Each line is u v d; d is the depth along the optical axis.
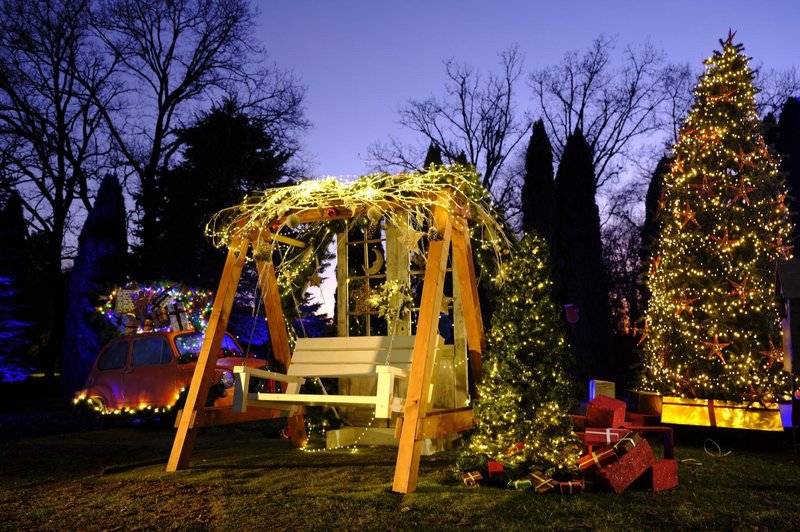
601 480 5.29
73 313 19.14
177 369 11.30
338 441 7.71
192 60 27.02
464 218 6.45
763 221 8.88
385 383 5.82
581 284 23.02
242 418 7.15
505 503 4.94
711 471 6.34
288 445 8.13
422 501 5.02
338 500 5.11
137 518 4.82
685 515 4.60
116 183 20.05
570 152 23.94
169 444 9.16
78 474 6.68
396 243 7.78
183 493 5.48
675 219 9.17
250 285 23.67
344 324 8.23
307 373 7.23
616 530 4.27
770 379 8.40
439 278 5.99
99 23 25.61
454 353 7.57
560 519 4.52
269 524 4.57
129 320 13.95
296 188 6.85
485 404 5.83
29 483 6.27
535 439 5.48
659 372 9.15
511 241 7.29
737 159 8.88
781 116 24.73
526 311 5.82
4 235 23.25
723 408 8.23
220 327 6.85
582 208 23.52
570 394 5.71
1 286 23.14
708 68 9.42
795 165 23.95
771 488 5.54
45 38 25.09
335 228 8.20
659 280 9.32
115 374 11.81
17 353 25.92
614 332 27.42
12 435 10.62
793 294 7.51
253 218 6.98
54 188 26.00
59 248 25.77
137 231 23.19
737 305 8.55
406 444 5.45
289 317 8.21
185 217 22.80
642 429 6.02
